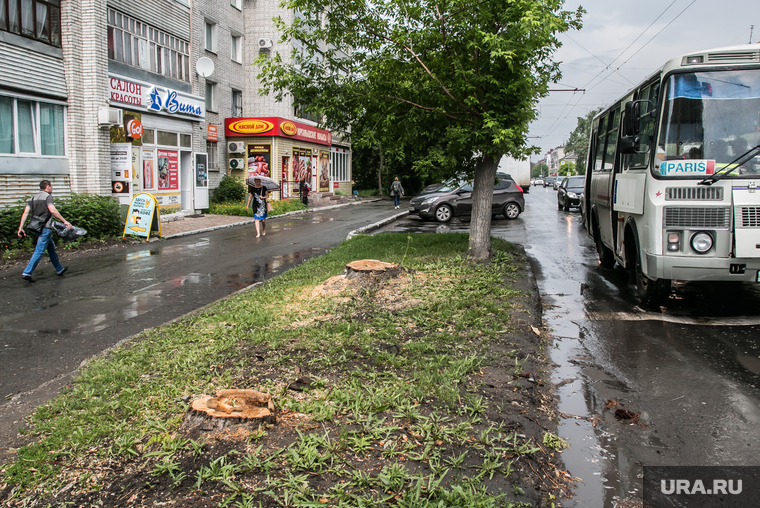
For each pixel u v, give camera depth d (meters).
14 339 6.50
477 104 9.59
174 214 20.50
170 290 9.23
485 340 5.78
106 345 6.27
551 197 41.81
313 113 10.73
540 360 5.55
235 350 5.59
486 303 7.09
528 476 3.33
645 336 6.41
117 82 17.44
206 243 15.19
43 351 6.06
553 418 4.39
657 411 4.50
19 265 11.43
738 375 5.14
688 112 6.68
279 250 13.83
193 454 3.45
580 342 6.28
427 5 9.54
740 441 3.97
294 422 3.90
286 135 28.44
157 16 20.00
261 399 4.05
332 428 3.82
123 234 15.43
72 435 3.84
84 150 16.28
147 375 5.02
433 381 4.61
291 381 4.72
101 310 7.88
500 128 8.95
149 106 19.05
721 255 6.48
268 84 10.98
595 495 3.38
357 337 5.88
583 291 8.98
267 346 5.66
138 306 8.13
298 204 27.66
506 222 21.06
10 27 13.93
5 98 13.96
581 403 4.70
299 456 3.37
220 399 4.01
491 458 3.46
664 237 6.70
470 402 4.25
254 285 9.31
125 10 18.11
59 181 15.58
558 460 3.78
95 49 16.06
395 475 3.16
